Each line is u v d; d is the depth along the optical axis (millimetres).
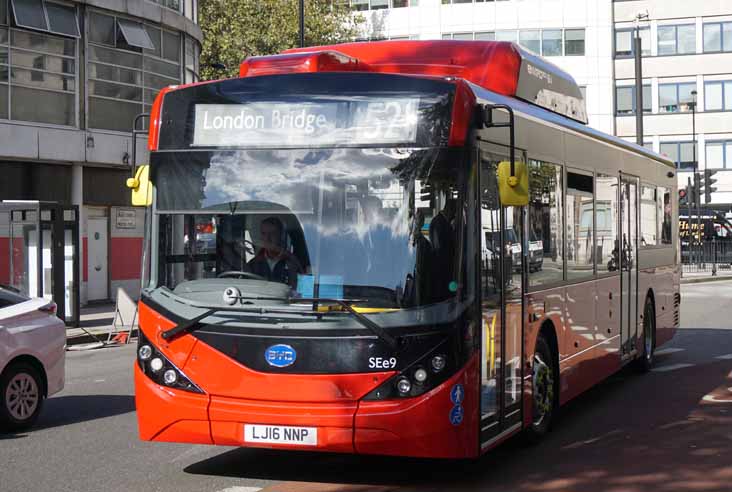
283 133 7543
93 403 12172
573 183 10656
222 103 7715
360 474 8133
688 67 68250
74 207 21219
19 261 20984
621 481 7863
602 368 11867
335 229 7320
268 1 50688
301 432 7098
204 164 7680
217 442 7348
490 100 8289
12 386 10117
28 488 7672
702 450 9102
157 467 8414
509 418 8266
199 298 7457
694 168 67500
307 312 7156
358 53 10133
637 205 13992
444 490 7574
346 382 7062
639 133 37406
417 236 7223
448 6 63406
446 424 7074
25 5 26266
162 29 31031
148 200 7809
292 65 7945
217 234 7535
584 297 10992
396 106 7410
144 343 7613
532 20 63156
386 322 7082
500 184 7625
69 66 27562
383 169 7348
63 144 27188
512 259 8414
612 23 67125
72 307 21516
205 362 7367
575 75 63312
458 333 7180
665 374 14633
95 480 7930
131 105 29625
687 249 57969
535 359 9234
